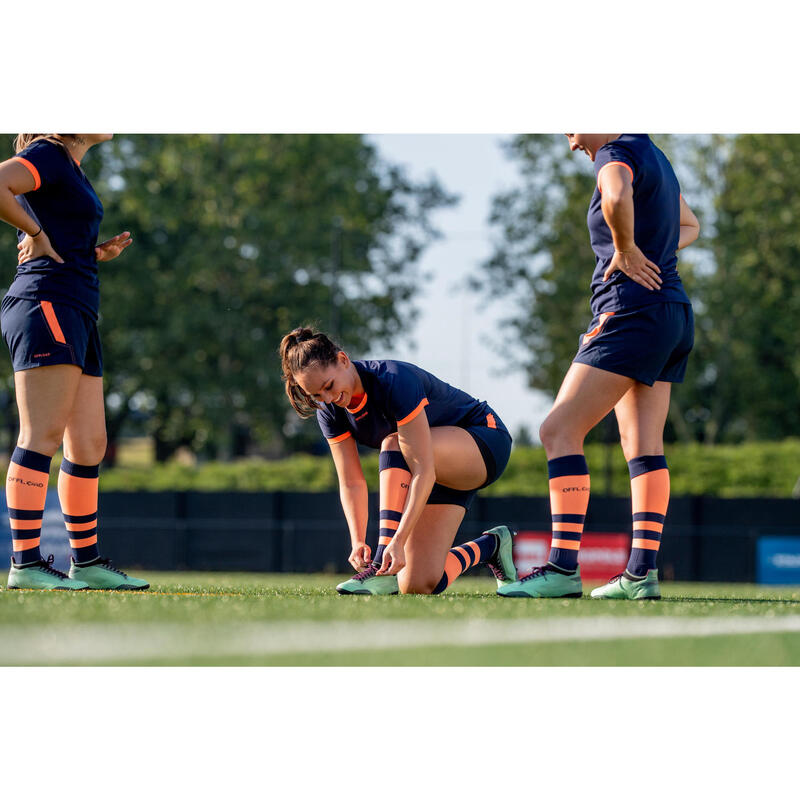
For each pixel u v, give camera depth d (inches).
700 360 4677.7
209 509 2514.8
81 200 611.8
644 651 327.9
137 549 2522.1
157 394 4510.3
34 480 607.8
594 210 610.5
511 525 2385.6
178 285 4281.5
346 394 576.4
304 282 4345.5
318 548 2450.8
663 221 593.6
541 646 331.9
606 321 591.8
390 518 629.0
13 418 4229.8
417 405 577.3
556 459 599.2
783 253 4569.4
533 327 4475.9
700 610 478.6
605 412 598.5
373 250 4623.5
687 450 3250.5
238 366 4308.6
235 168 4266.7
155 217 4109.3
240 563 2479.1
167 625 353.7
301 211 4384.8
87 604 430.0
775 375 4697.3
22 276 608.7
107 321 4237.2
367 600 506.3
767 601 613.0
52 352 603.2
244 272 4274.1
